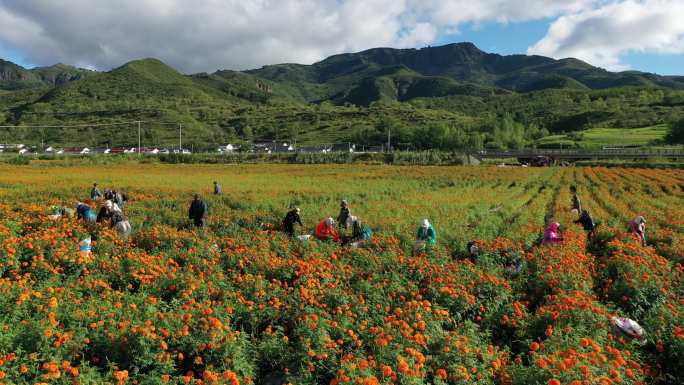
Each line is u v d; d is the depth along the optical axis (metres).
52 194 26.70
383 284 9.45
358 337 7.24
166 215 19.17
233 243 13.39
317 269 10.48
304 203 27.14
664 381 6.88
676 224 19.52
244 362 6.51
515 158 99.25
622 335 7.60
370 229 15.96
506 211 24.03
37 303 7.35
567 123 194.12
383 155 96.06
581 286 10.12
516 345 8.13
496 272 11.45
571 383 5.16
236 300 8.46
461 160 90.94
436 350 6.75
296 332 7.31
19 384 5.31
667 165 73.38
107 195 23.31
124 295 8.38
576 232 16.98
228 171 63.03
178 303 8.15
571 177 53.75
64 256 10.48
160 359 6.19
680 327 7.50
